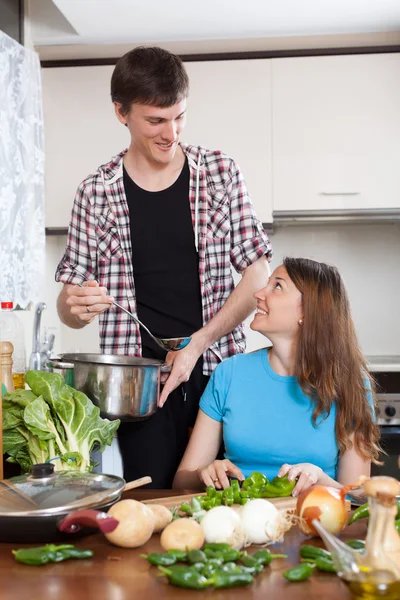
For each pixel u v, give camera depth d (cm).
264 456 195
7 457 184
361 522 146
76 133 371
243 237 235
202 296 232
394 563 105
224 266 236
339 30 349
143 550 127
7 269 314
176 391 227
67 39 356
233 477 196
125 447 224
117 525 124
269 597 107
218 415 204
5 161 312
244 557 118
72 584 112
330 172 362
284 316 194
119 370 188
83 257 239
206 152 233
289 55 362
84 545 130
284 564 121
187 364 213
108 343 236
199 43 362
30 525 128
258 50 363
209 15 325
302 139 363
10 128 320
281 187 364
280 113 363
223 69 364
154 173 229
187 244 231
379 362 358
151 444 223
